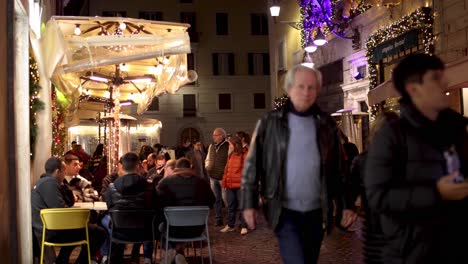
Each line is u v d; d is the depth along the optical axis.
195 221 7.97
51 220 7.20
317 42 18.88
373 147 2.98
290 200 4.08
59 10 17.25
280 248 4.10
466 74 8.89
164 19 47.97
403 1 15.88
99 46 9.62
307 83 4.08
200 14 48.69
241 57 49.19
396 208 2.82
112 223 7.99
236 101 48.94
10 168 6.52
